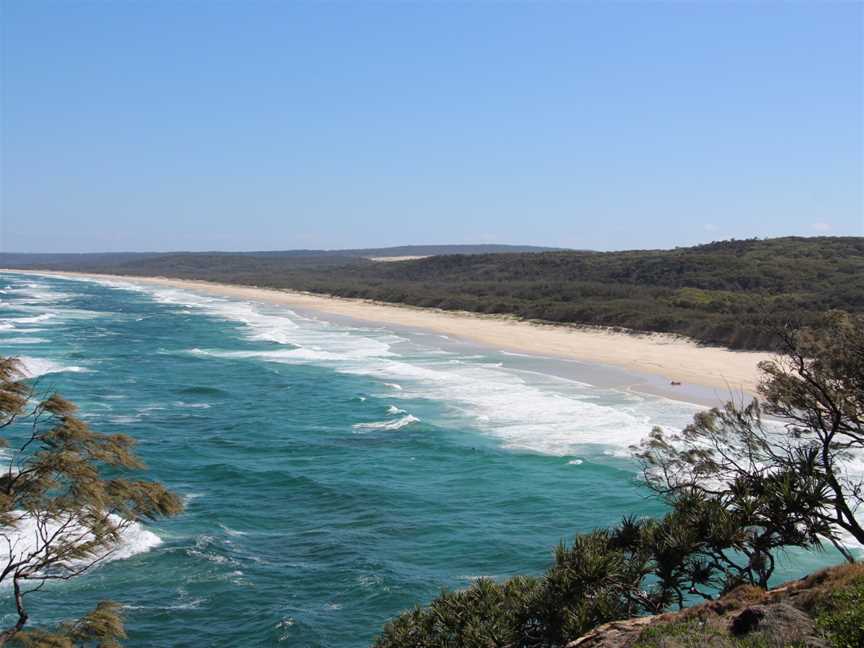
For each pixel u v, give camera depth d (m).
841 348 11.74
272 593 17.09
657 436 13.45
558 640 9.88
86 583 17.25
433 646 10.63
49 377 41.31
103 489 8.77
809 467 11.17
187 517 21.27
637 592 10.48
